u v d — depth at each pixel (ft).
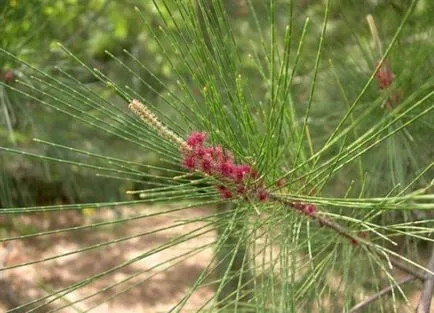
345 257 1.15
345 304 1.10
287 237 1.01
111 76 2.59
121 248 4.16
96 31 2.82
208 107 0.95
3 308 3.03
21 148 2.11
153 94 2.49
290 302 0.98
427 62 1.32
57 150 2.03
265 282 1.02
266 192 0.98
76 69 1.91
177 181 0.99
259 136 0.98
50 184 2.41
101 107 0.92
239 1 1.80
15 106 1.84
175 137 0.92
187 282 3.82
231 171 0.95
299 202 1.00
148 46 2.98
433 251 1.23
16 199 2.27
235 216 0.98
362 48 1.40
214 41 0.95
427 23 1.35
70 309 3.39
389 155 1.26
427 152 1.36
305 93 1.53
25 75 1.74
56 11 2.03
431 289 1.18
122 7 2.71
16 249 3.97
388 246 1.37
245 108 0.94
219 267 1.37
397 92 1.30
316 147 1.42
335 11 1.47
